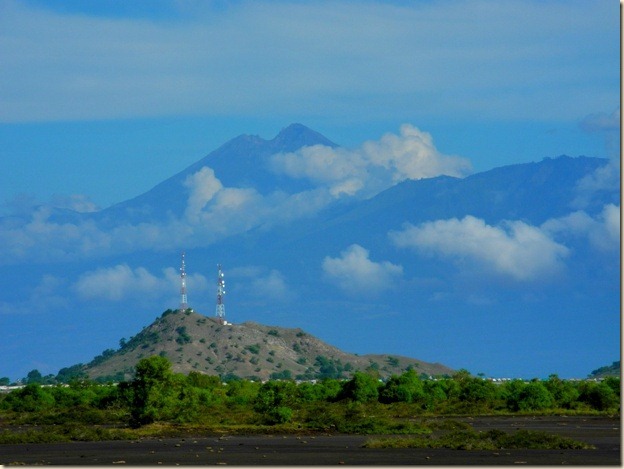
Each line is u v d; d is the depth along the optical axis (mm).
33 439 177875
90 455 148875
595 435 177500
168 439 182375
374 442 159250
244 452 150750
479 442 155875
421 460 135250
